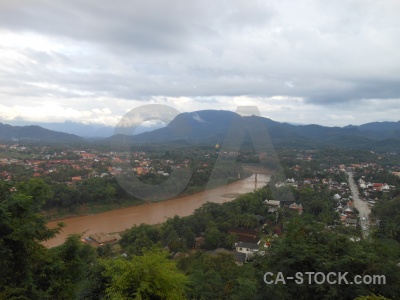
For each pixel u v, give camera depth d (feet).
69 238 28.94
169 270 21.12
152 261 20.42
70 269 27.32
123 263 21.31
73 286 25.91
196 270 46.50
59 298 25.46
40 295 23.06
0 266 21.89
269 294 20.53
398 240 44.42
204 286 39.40
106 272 22.81
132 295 19.30
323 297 18.74
